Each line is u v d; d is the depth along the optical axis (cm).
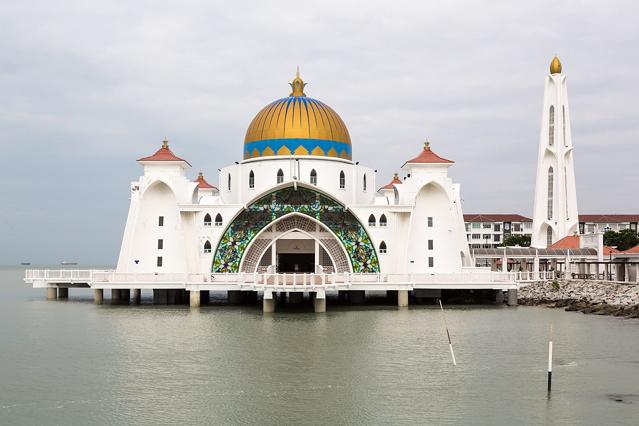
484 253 8638
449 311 6419
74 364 3844
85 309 6669
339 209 7112
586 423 2817
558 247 9206
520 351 4250
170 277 6644
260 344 4425
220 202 7988
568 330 5159
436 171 7306
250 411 2952
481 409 2994
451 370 3703
